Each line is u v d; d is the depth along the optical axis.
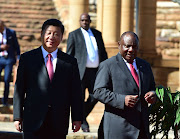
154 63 21.39
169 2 31.06
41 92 8.71
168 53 25.12
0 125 14.61
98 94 8.95
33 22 27.28
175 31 28.45
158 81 21.33
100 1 18.34
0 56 16.09
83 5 18.66
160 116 9.79
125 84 9.00
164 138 12.36
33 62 8.84
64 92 8.85
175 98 9.48
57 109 8.73
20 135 12.72
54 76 8.80
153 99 9.01
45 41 8.82
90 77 13.45
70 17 18.88
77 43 13.43
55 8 29.70
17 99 8.84
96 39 13.61
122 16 21.69
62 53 9.07
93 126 15.09
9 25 26.42
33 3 29.89
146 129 9.02
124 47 8.98
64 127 8.85
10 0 29.84
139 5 21.55
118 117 8.92
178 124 9.75
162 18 29.03
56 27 8.81
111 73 9.05
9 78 16.14
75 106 8.98
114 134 8.90
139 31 21.59
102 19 18.17
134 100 8.73
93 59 13.41
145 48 21.56
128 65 9.15
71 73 8.98
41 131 8.74
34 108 8.69
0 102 16.83
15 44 16.30
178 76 21.22
